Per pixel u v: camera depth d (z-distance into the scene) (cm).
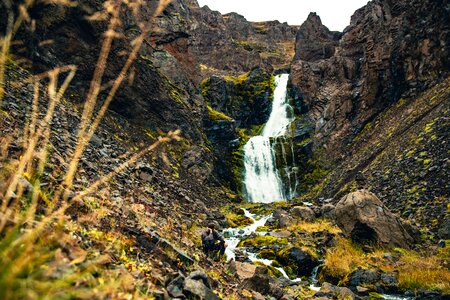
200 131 3934
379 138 3662
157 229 985
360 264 1452
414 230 1848
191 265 748
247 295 810
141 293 363
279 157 4822
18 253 204
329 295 1145
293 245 1744
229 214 2570
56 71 233
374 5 4803
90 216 541
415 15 4162
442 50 3797
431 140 2686
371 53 4466
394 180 2581
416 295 1182
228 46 9081
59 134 1348
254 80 6153
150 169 1872
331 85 5381
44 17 2145
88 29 2419
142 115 2992
